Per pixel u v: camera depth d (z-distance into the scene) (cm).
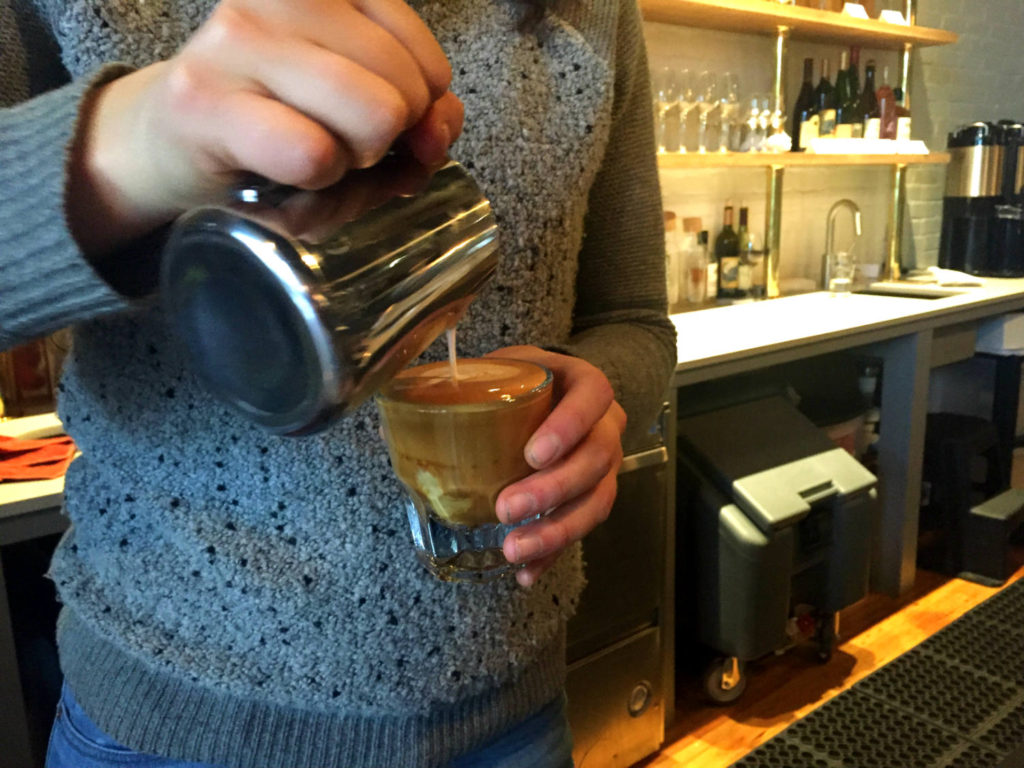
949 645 112
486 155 59
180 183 36
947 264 328
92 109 37
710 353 180
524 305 64
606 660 169
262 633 56
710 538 185
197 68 33
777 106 266
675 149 246
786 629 188
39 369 156
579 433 47
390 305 36
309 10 33
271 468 55
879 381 262
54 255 36
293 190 36
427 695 59
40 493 113
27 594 134
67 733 62
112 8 49
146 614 57
